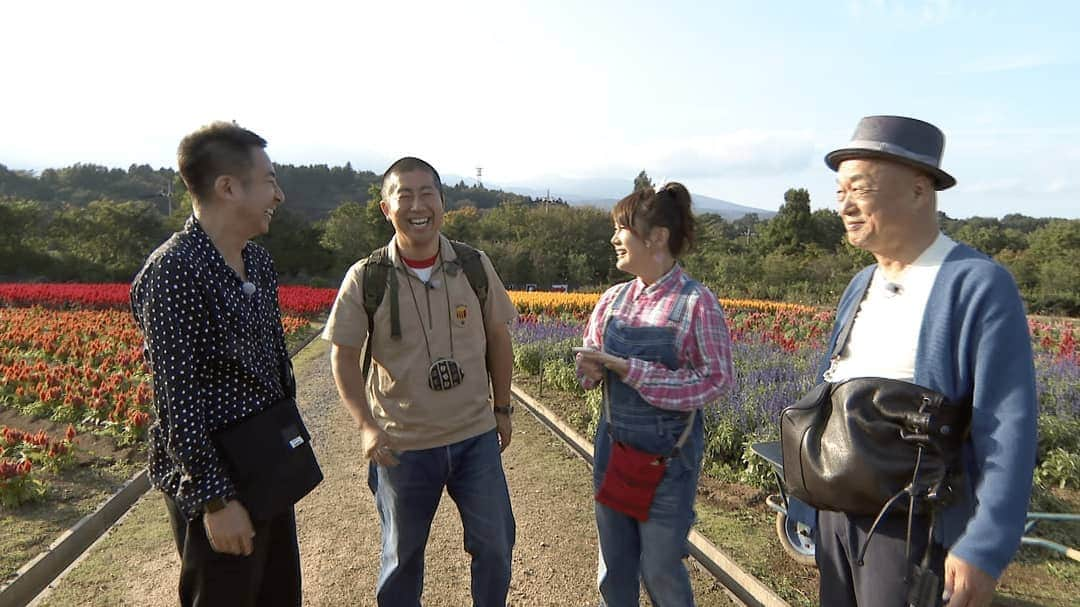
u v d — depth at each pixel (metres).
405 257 2.68
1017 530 1.51
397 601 2.64
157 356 1.89
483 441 2.73
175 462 1.90
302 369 10.83
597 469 2.70
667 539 2.46
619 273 53.97
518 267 49.47
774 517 4.34
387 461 2.51
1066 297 34.38
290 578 2.40
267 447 2.05
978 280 1.69
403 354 2.61
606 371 2.66
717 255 40.53
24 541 3.99
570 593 3.46
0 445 5.36
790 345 10.23
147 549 3.95
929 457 1.68
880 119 1.84
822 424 1.90
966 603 1.51
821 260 36.78
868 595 1.81
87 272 41.31
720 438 5.41
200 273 1.98
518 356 9.91
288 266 52.19
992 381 1.61
